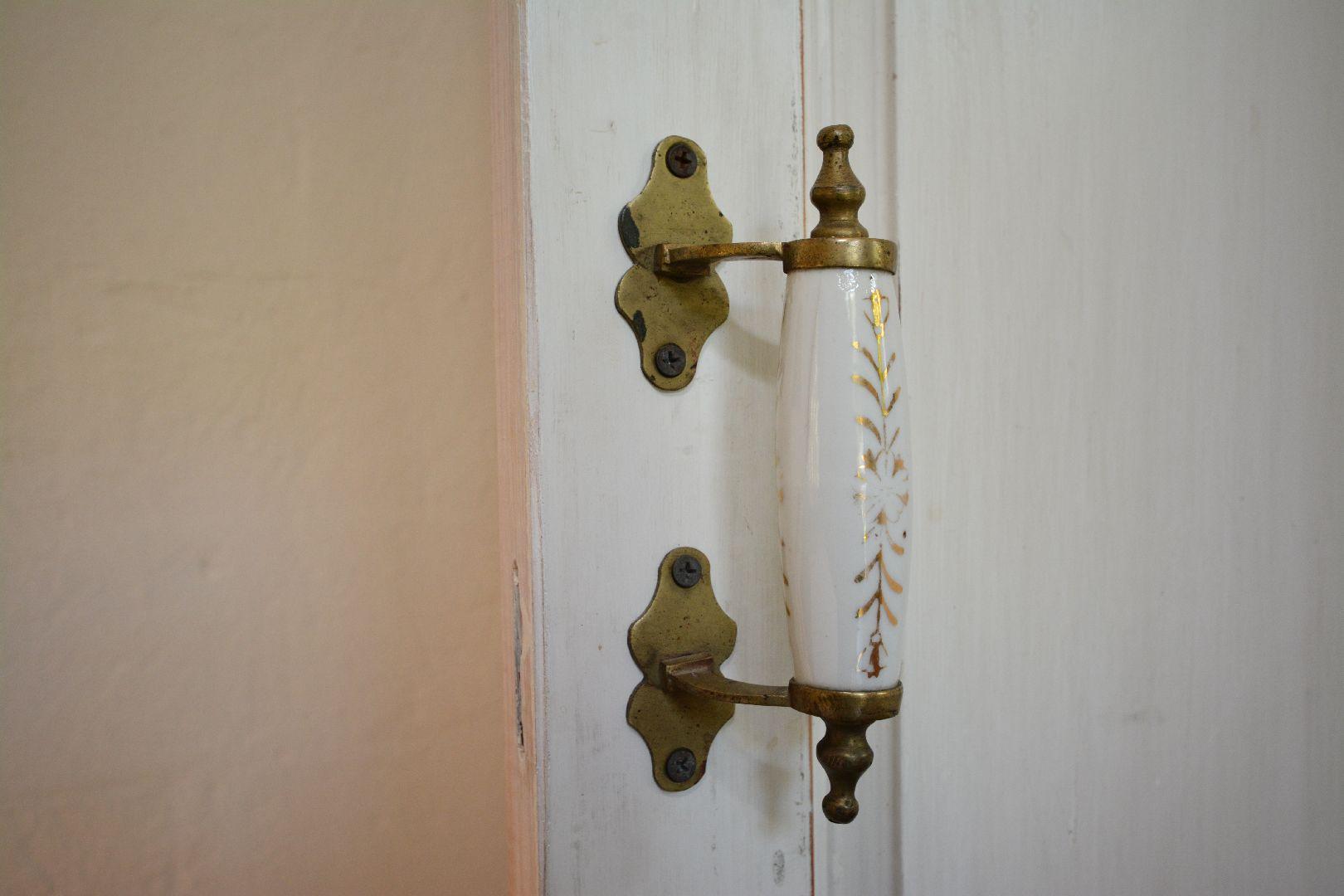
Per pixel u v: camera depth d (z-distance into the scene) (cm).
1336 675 66
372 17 71
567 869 37
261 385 68
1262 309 62
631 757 38
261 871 69
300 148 69
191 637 67
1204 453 60
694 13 40
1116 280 57
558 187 37
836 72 49
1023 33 54
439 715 74
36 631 63
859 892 52
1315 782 65
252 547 68
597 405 38
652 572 39
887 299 34
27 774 64
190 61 66
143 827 66
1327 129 63
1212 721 61
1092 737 57
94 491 65
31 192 63
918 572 51
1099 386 57
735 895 41
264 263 68
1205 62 59
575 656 37
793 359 34
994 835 55
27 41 62
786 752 42
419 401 73
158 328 66
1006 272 54
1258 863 64
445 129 73
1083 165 56
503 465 41
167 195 66
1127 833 59
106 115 64
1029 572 55
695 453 40
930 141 51
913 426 51
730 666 41
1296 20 62
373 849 72
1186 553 60
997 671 54
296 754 70
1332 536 65
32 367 63
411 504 73
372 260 71
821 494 33
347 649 71
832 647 33
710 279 40
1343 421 65
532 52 36
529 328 36
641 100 39
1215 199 60
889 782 52
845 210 34
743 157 41
